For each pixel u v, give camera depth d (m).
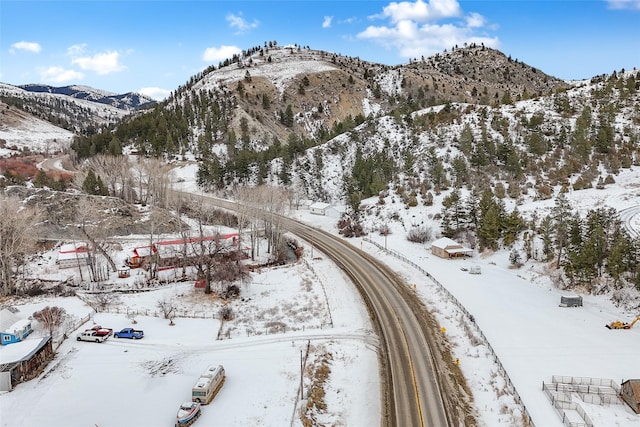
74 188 124.81
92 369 46.22
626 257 63.84
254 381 44.38
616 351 47.78
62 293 70.25
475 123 146.25
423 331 55.94
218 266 71.94
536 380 42.81
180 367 47.06
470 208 96.12
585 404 38.34
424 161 131.38
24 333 52.00
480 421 38.56
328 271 80.00
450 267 80.81
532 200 100.00
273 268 84.69
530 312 59.38
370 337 54.41
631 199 90.56
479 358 48.59
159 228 104.81
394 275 77.75
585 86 173.00
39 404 39.91
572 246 73.44
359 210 117.19
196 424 37.22
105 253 81.38
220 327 58.38
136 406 40.16
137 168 141.12
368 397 42.31
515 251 80.88
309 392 42.28
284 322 60.47
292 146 160.25
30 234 82.81
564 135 126.31
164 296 69.75
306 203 135.25
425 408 40.38
